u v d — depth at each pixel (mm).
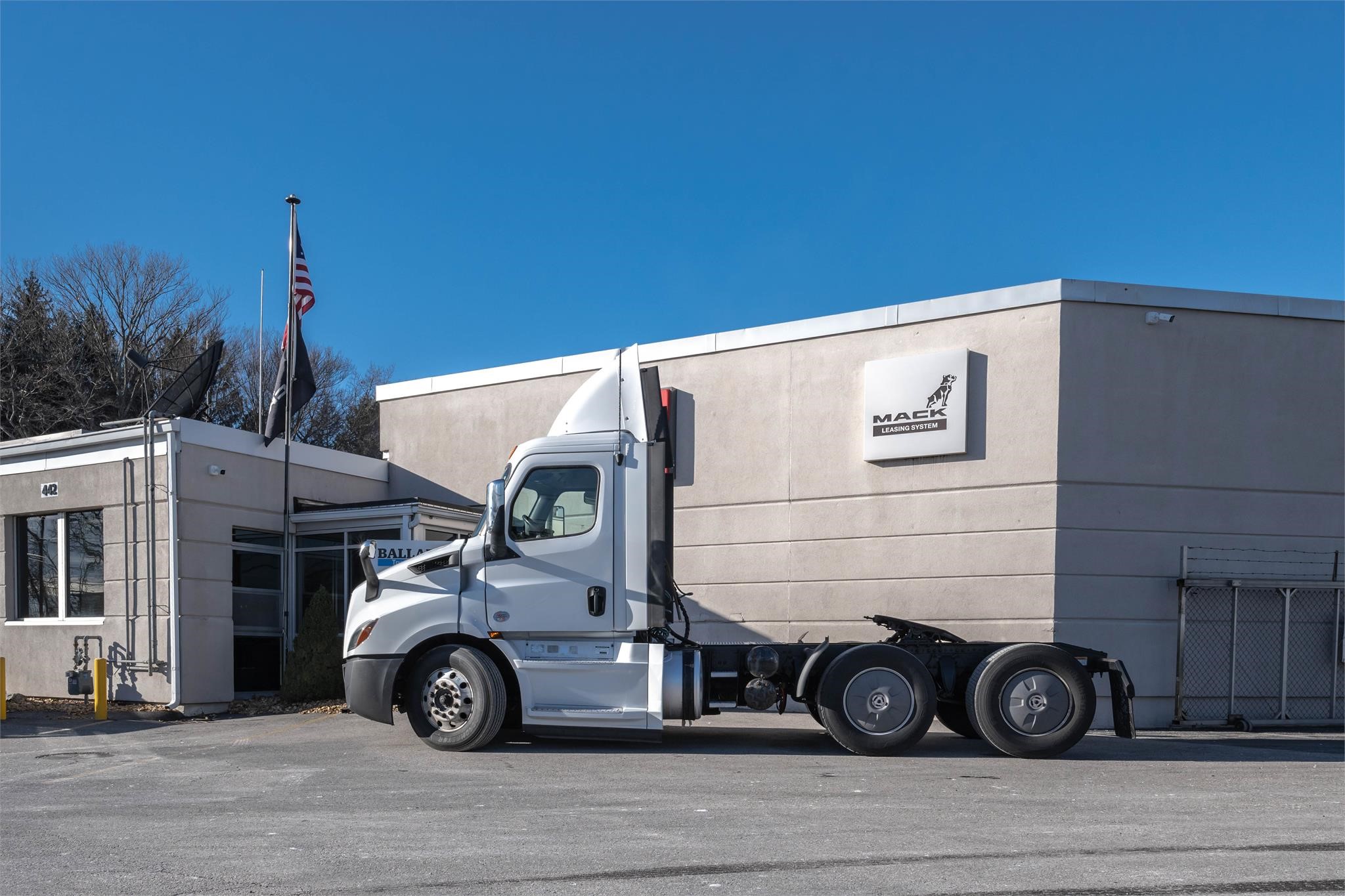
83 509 15820
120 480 15227
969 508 13547
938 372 13734
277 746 10445
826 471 14602
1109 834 6125
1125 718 9602
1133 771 8852
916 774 8484
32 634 16125
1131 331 13320
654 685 9477
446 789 7684
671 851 5656
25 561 16672
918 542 13844
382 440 19203
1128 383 13250
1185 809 6934
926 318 14023
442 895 4828
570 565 9633
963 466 13625
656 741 9711
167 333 37875
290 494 16766
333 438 44312
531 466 9797
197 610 14812
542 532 9727
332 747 10219
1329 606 13531
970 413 13617
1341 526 13562
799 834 6082
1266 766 9320
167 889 4938
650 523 9648
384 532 15977
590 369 17094
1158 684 13039
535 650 9648
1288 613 13266
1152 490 13203
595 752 9734
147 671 14688
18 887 4977
